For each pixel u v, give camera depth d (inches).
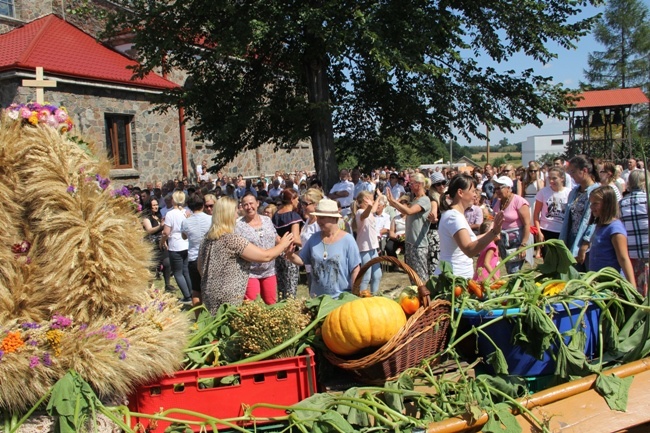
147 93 677.9
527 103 647.1
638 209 208.8
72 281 96.7
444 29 553.0
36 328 93.7
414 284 136.9
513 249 280.8
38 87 120.2
